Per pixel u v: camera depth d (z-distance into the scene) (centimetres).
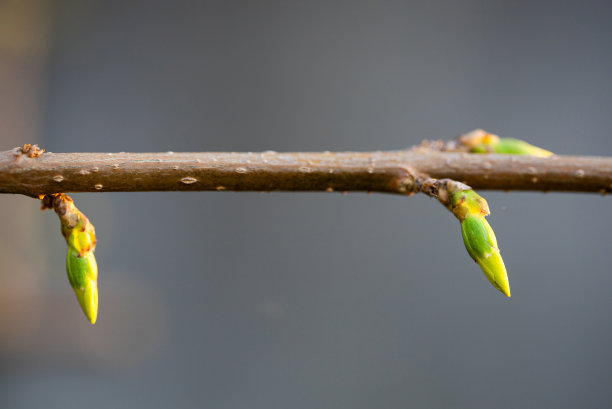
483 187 27
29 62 47
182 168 26
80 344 43
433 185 26
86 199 49
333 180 27
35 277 42
